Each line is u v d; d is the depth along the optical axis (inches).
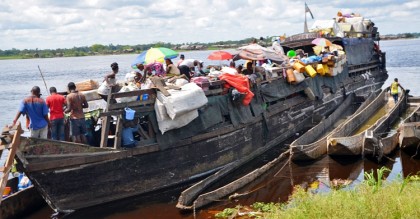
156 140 519.5
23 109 461.7
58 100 486.9
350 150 613.6
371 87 1238.9
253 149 668.7
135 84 567.2
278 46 930.7
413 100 985.5
